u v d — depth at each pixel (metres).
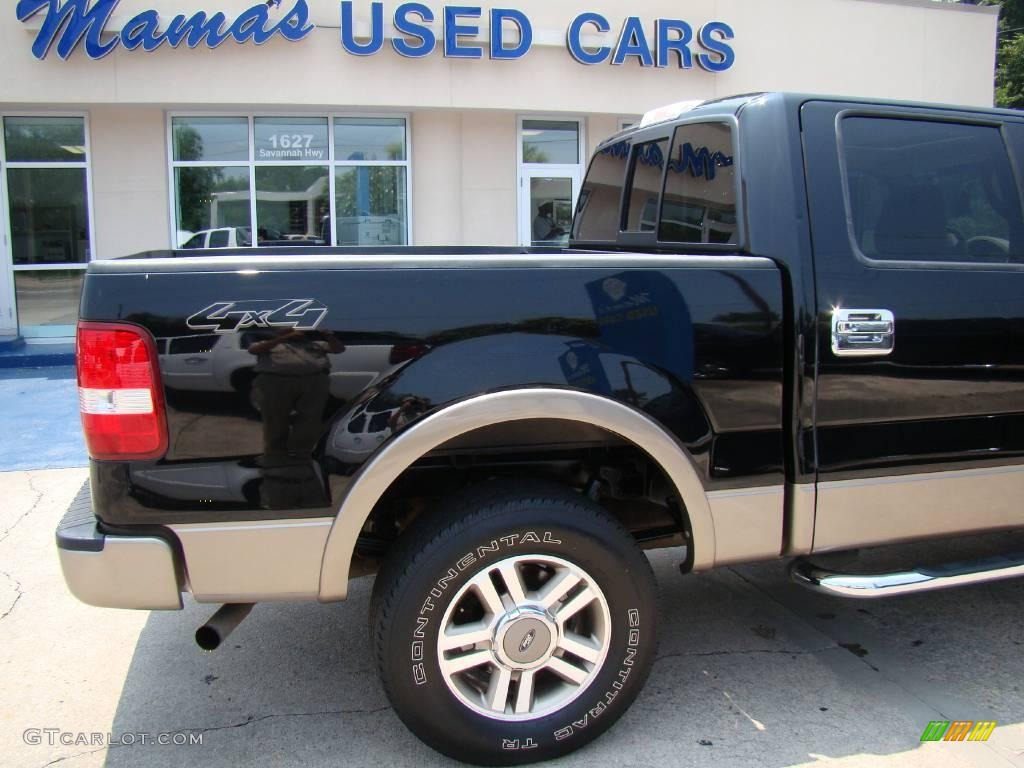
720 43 11.66
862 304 2.72
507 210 11.94
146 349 2.24
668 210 3.46
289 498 2.34
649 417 2.53
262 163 11.28
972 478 2.92
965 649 3.39
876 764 2.62
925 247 2.92
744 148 2.87
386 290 2.37
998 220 3.09
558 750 2.59
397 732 2.83
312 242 11.55
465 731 2.49
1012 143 3.16
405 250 4.15
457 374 2.39
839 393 2.70
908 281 2.78
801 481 2.70
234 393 2.29
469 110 11.35
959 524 2.94
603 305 2.51
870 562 4.14
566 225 12.17
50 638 3.53
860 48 12.48
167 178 11.05
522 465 2.93
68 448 6.68
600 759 2.64
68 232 11.02
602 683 2.60
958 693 3.05
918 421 2.82
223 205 11.28
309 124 11.34
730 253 2.94
